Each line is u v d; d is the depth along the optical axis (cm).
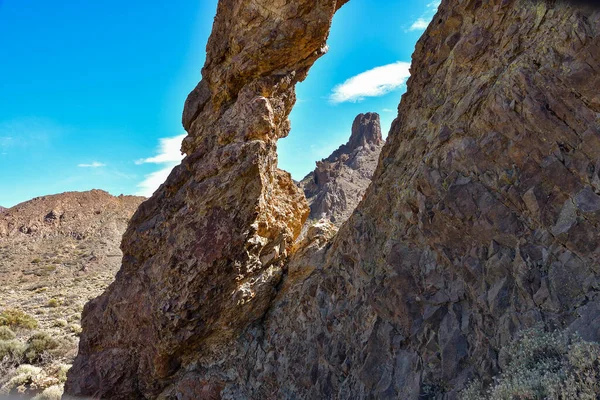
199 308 1187
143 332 1280
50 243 8881
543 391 560
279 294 1295
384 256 933
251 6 1174
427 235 846
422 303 831
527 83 715
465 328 759
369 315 936
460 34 934
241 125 1204
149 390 1301
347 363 951
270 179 1271
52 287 5234
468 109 815
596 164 636
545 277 662
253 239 1200
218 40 1334
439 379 763
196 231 1199
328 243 1258
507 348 665
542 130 695
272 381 1112
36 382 1733
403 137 1054
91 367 1377
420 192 868
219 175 1202
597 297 599
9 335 2522
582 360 534
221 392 1174
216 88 1344
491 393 646
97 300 1470
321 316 1070
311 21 1131
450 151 827
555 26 708
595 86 641
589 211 632
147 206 1388
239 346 1233
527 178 711
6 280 6047
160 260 1273
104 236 9119
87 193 11475
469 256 776
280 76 1238
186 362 1280
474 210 768
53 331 2736
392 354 858
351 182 8981
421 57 1063
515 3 800
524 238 706
